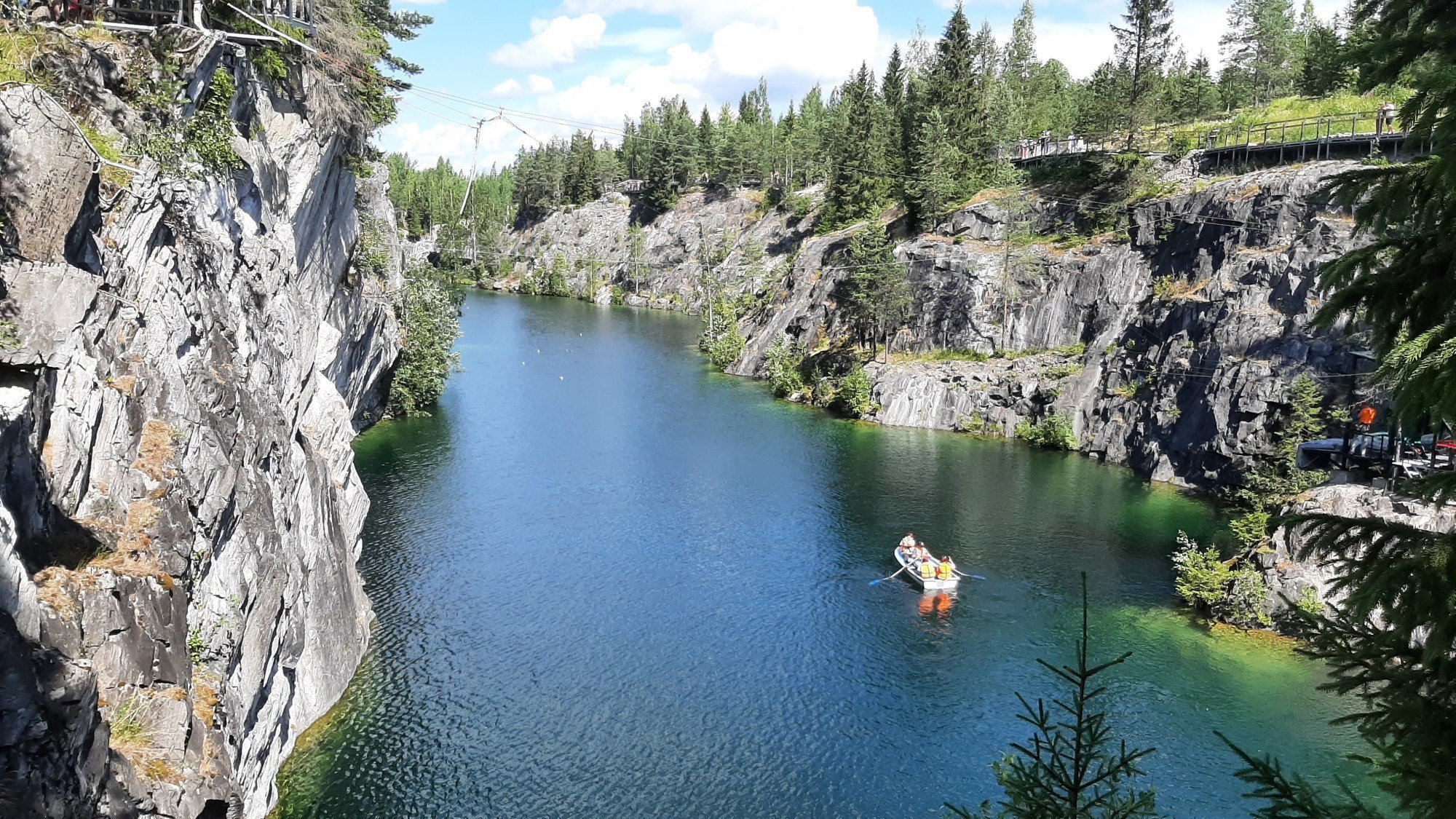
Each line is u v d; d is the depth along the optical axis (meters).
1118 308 78.06
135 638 18.91
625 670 39.56
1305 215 65.06
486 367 106.25
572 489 62.75
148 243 23.28
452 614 44.06
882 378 87.88
